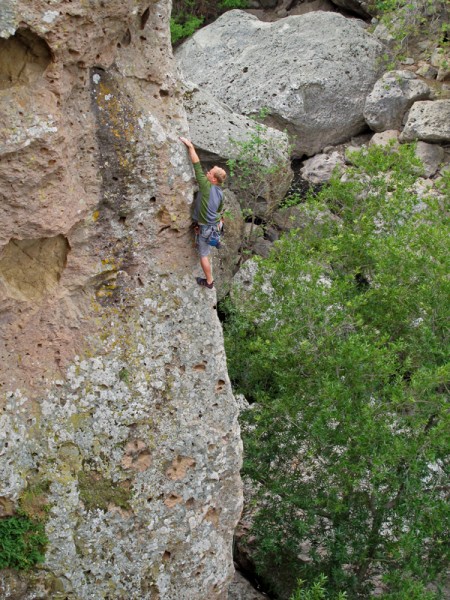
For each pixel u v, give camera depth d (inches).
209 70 812.0
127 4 305.4
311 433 440.8
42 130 300.4
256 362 472.4
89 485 350.3
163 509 366.9
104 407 348.2
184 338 359.3
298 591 393.7
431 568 433.4
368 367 421.7
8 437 331.6
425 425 429.7
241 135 661.3
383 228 515.2
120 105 322.3
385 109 767.1
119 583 363.3
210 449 372.8
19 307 326.6
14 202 307.3
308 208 537.0
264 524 460.4
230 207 631.2
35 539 342.3
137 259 343.6
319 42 797.9
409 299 452.1
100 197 328.2
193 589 382.9
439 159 743.1
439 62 792.9
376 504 439.2
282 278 477.1
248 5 909.8
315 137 780.6
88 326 341.1
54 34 292.5
